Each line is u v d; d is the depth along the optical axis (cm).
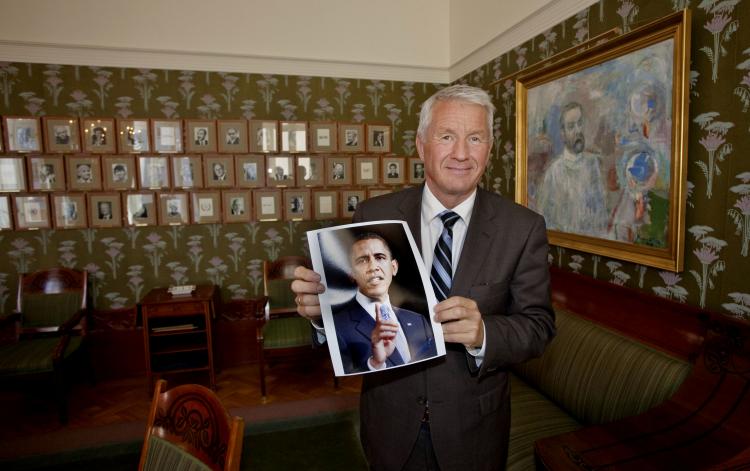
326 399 294
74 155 320
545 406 203
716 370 146
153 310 297
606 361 183
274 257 361
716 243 162
